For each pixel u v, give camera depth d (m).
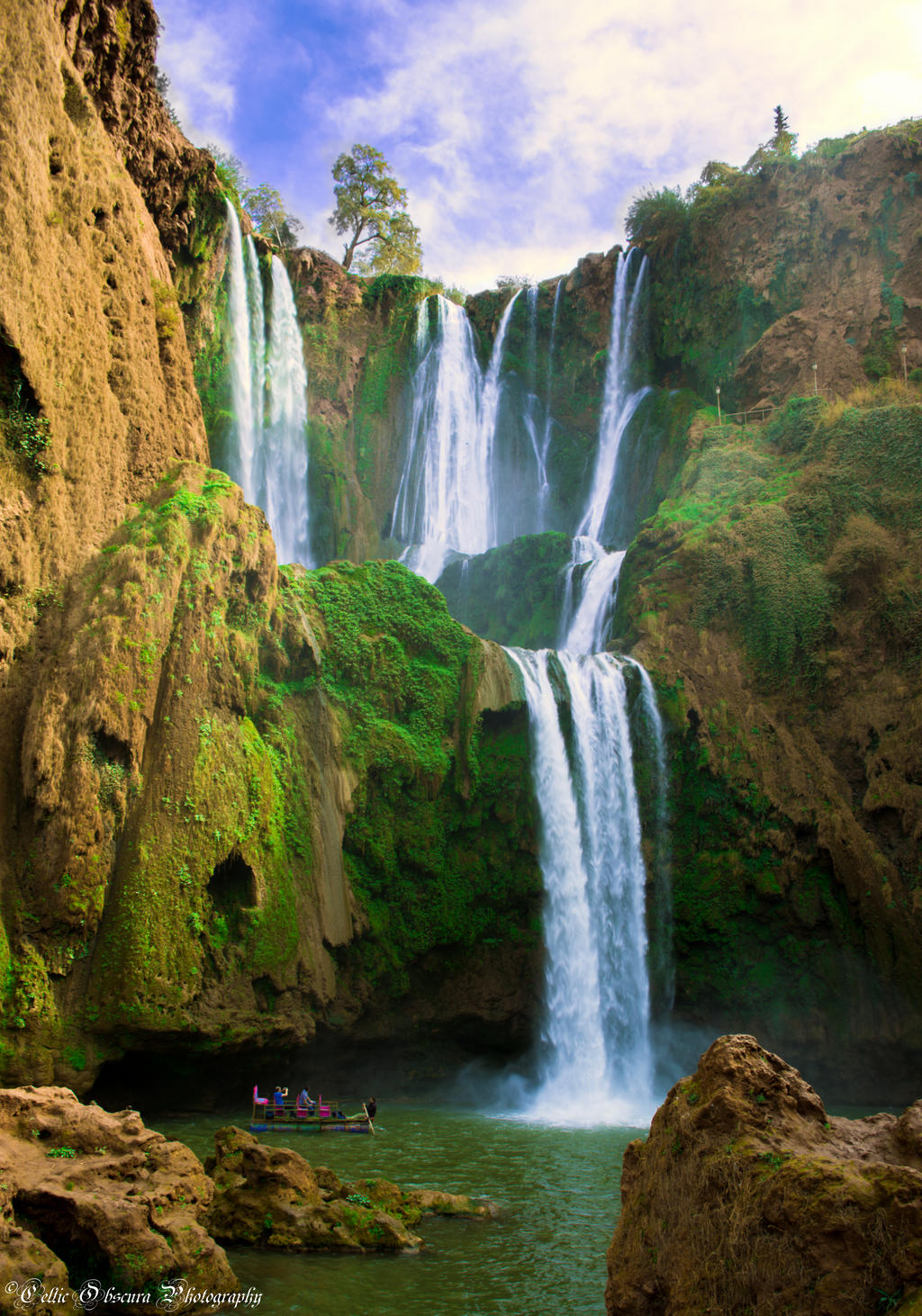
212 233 37.00
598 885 29.45
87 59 27.58
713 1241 7.70
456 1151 19.34
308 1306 10.79
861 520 32.50
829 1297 6.87
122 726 21.19
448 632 29.42
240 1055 22.27
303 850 24.73
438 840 27.55
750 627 32.22
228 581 24.97
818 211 41.75
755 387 40.91
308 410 44.97
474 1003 27.61
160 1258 10.43
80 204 25.44
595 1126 23.05
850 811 29.03
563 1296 11.38
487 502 50.16
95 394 24.69
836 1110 25.81
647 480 44.78
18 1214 10.27
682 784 30.33
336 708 27.08
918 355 38.19
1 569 21.36
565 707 30.39
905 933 27.11
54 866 19.89
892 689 30.12
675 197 47.31
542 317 51.34
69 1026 19.58
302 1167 13.94
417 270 59.50
